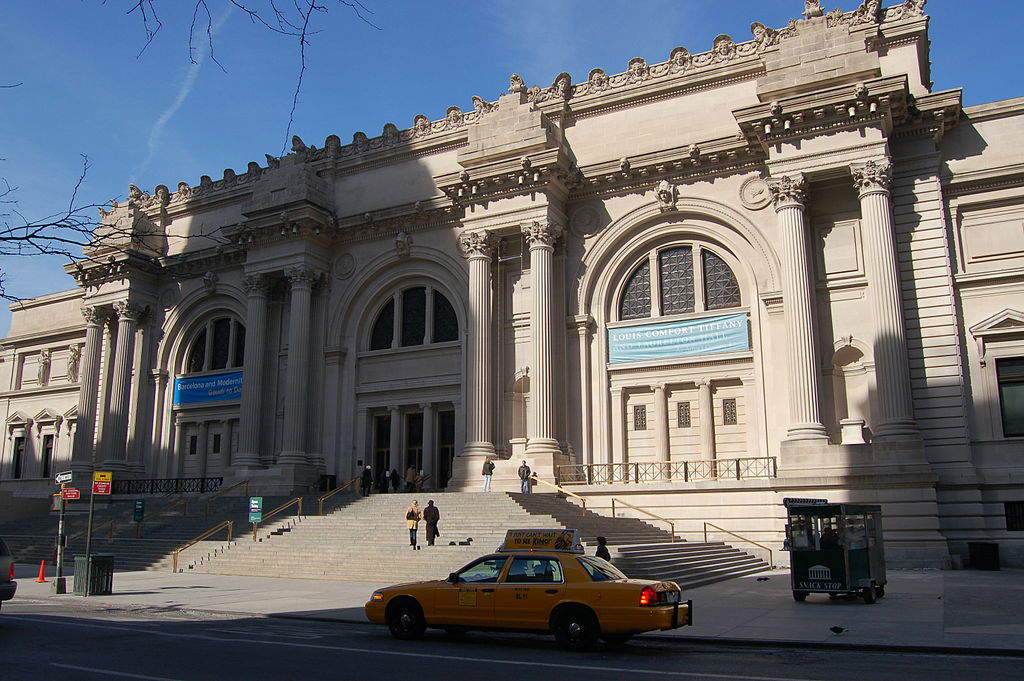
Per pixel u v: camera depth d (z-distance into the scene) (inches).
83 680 436.5
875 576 796.6
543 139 1472.7
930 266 1254.9
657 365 1429.6
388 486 1582.2
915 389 1226.0
